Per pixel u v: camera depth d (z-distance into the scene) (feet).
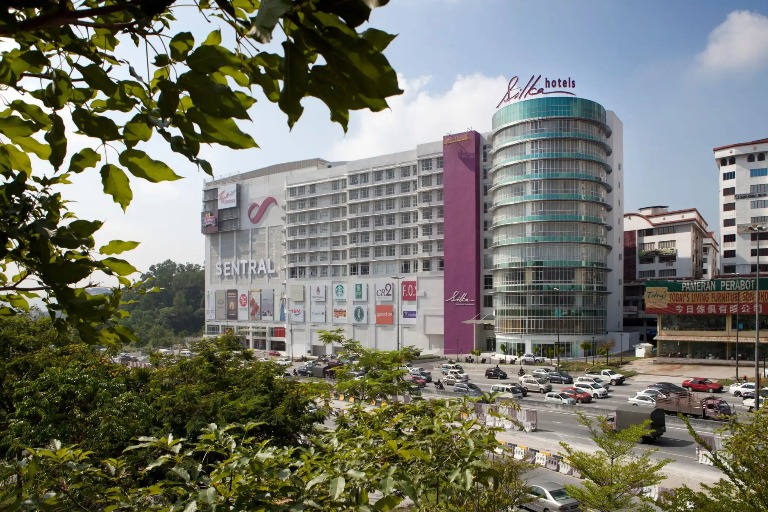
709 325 142.51
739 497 24.66
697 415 84.84
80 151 6.93
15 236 6.55
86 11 5.10
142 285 9.08
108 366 55.26
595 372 140.05
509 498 31.24
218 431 15.46
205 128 5.57
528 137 164.86
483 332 184.14
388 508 14.28
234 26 5.35
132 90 6.46
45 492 14.23
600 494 34.68
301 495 13.87
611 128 187.01
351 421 27.02
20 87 6.80
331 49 4.19
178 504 13.25
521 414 77.82
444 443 19.29
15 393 42.68
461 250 179.83
